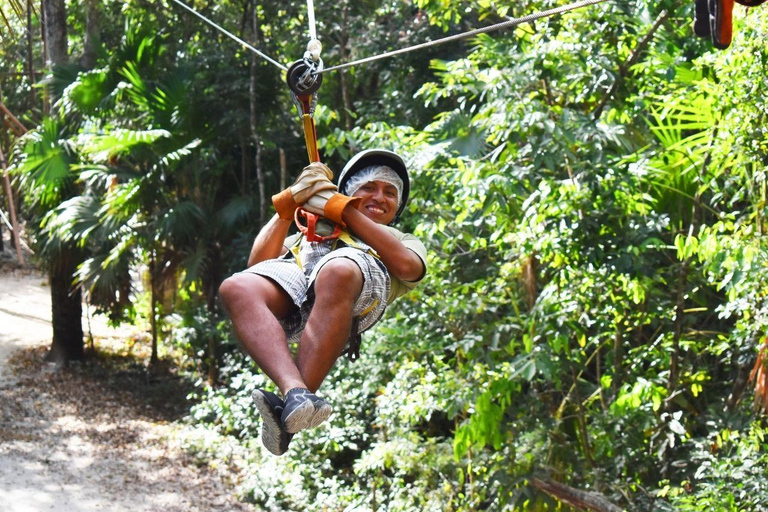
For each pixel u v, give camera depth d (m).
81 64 16.66
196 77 14.59
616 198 6.92
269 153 15.44
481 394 8.01
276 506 11.25
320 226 2.98
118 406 14.99
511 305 9.41
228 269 14.98
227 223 14.55
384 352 10.13
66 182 15.88
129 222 14.93
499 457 8.46
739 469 6.62
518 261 8.41
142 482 11.83
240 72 14.75
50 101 15.92
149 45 15.11
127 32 15.16
